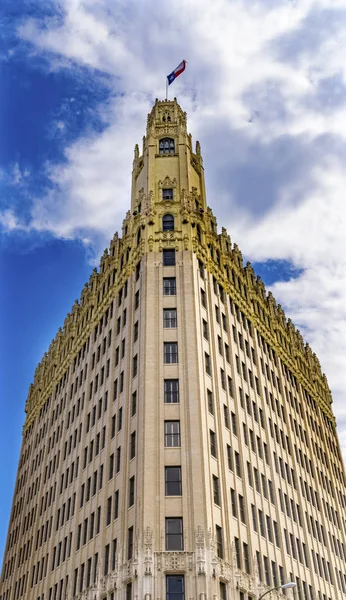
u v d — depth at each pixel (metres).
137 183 65.81
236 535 43.94
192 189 62.44
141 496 40.69
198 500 40.34
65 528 56.12
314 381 84.19
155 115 70.31
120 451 48.06
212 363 50.66
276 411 64.12
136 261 57.06
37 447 76.62
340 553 68.69
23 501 75.56
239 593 40.62
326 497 71.38
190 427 43.81
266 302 73.81
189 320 49.88
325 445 79.06
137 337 51.53
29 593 60.94
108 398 53.91
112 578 41.03
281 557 51.16
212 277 58.31
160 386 46.19
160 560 37.81
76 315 74.75
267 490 53.59
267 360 67.00
